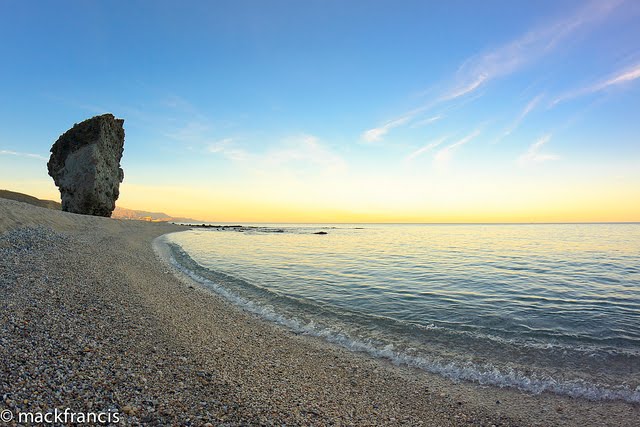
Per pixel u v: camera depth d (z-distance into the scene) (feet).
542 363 32.81
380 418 22.29
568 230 435.12
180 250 121.29
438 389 27.89
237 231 346.33
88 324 29.55
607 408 25.21
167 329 32.27
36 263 47.98
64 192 180.55
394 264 104.22
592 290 66.80
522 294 62.85
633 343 37.76
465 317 47.78
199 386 21.95
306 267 94.63
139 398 19.27
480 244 193.98
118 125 205.77
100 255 65.05
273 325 42.93
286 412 20.53
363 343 37.78
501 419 23.61
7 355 21.53
